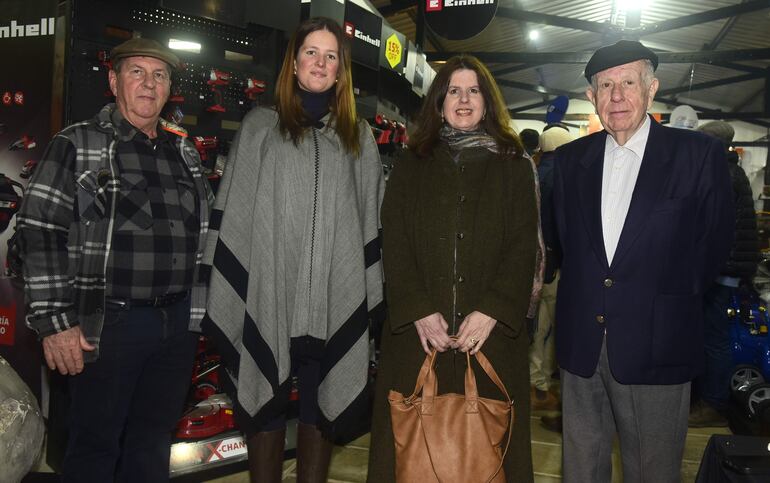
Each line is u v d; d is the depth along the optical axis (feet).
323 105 6.04
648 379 5.13
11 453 5.64
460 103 5.81
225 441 8.14
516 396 5.63
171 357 6.15
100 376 5.65
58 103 7.49
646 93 5.24
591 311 5.32
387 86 14.73
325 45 5.83
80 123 5.62
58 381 7.70
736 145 49.21
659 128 5.36
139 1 8.09
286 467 8.48
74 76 7.54
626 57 5.16
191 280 6.08
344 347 5.87
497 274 5.56
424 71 15.48
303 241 5.82
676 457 5.32
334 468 8.58
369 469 5.76
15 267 5.84
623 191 5.35
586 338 5.34
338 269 5.89
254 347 5.68
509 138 5.86
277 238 5.75
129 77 5.74
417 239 5.71
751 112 46.37
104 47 7.80
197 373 8.50
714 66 39.96
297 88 6.01
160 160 5.96
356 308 5.91
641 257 5.14
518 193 5.69
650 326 5.13
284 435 6.08
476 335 5.35
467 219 5.61
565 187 5.70
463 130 5.88
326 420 5.89
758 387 9.79
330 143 5.92
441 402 5.26
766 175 40.75
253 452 5.94
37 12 7.62
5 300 8.09
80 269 5.41
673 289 5.16
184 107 8.72
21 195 7.77
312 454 6.08
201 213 6.27
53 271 5.23
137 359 5.76
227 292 5.71
